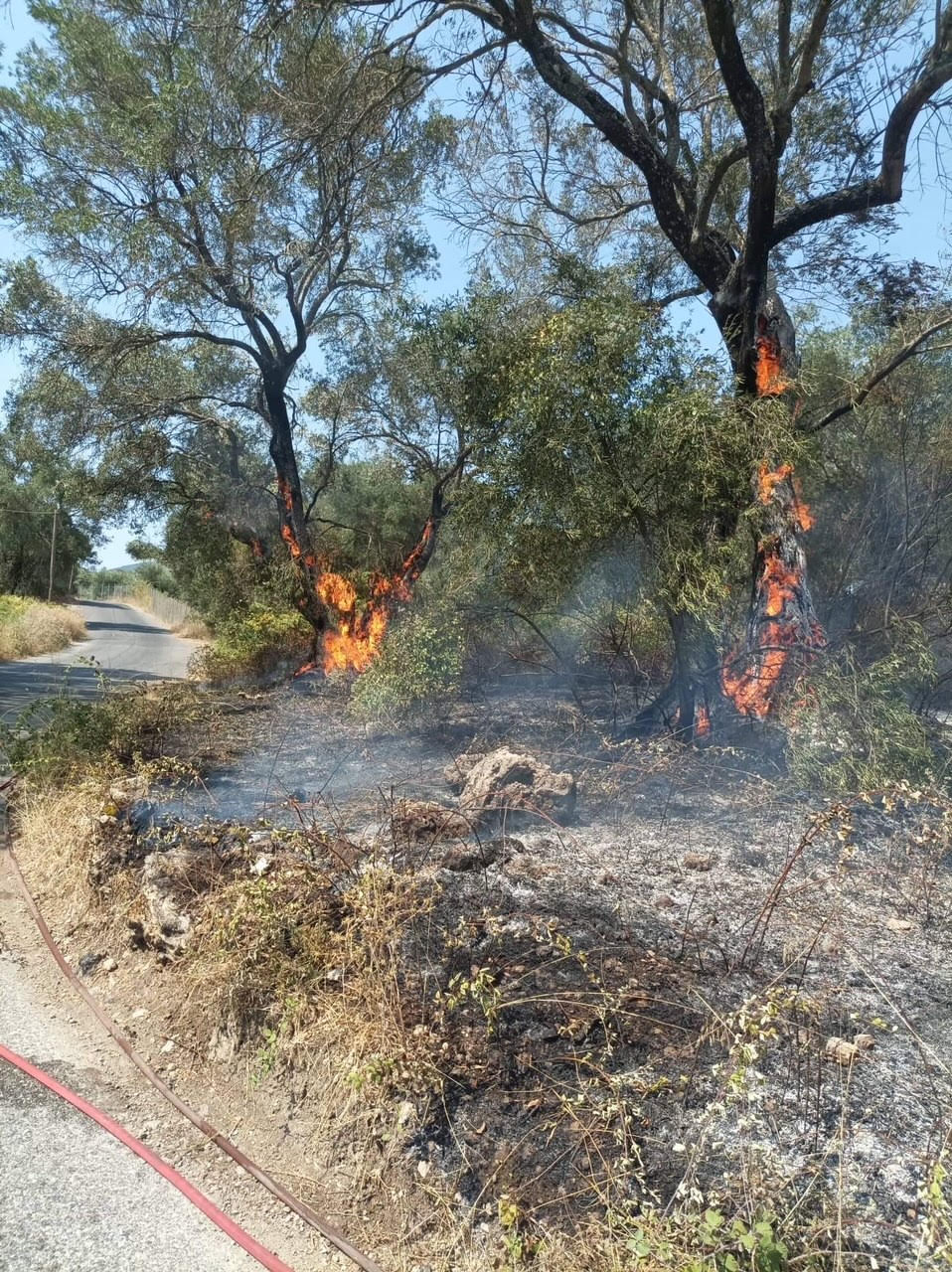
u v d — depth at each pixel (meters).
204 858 5.02
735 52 7.45
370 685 9.16
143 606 76.69
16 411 15.70
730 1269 2.17
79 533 51.66
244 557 19.91
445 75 9.62
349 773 7.53
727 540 7.22
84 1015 4.27
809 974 3.73
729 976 3.66
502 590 8.97
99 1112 3.44
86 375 14.80
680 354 7.27
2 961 4.79
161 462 17.16
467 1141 2.90
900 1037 3.28
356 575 18.02
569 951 3.55
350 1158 3.08
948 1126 2.67
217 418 17.02
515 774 5.95
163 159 11.55
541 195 13.12
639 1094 2.93
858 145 10.09
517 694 10.77
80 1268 2.64
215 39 9.53
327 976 3.71
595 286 10.01
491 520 7.92
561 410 7.09
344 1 8.73
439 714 9.23
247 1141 3.34
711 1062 3.07
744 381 7.98
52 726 7.99
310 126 9.54
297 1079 3.43
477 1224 2.66
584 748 7.69
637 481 7.15
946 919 4.38
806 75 7.61
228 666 17.14
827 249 11.26
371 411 16.53
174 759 6.68
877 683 6.26
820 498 10.69
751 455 6.93
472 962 3.76
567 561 7.70
